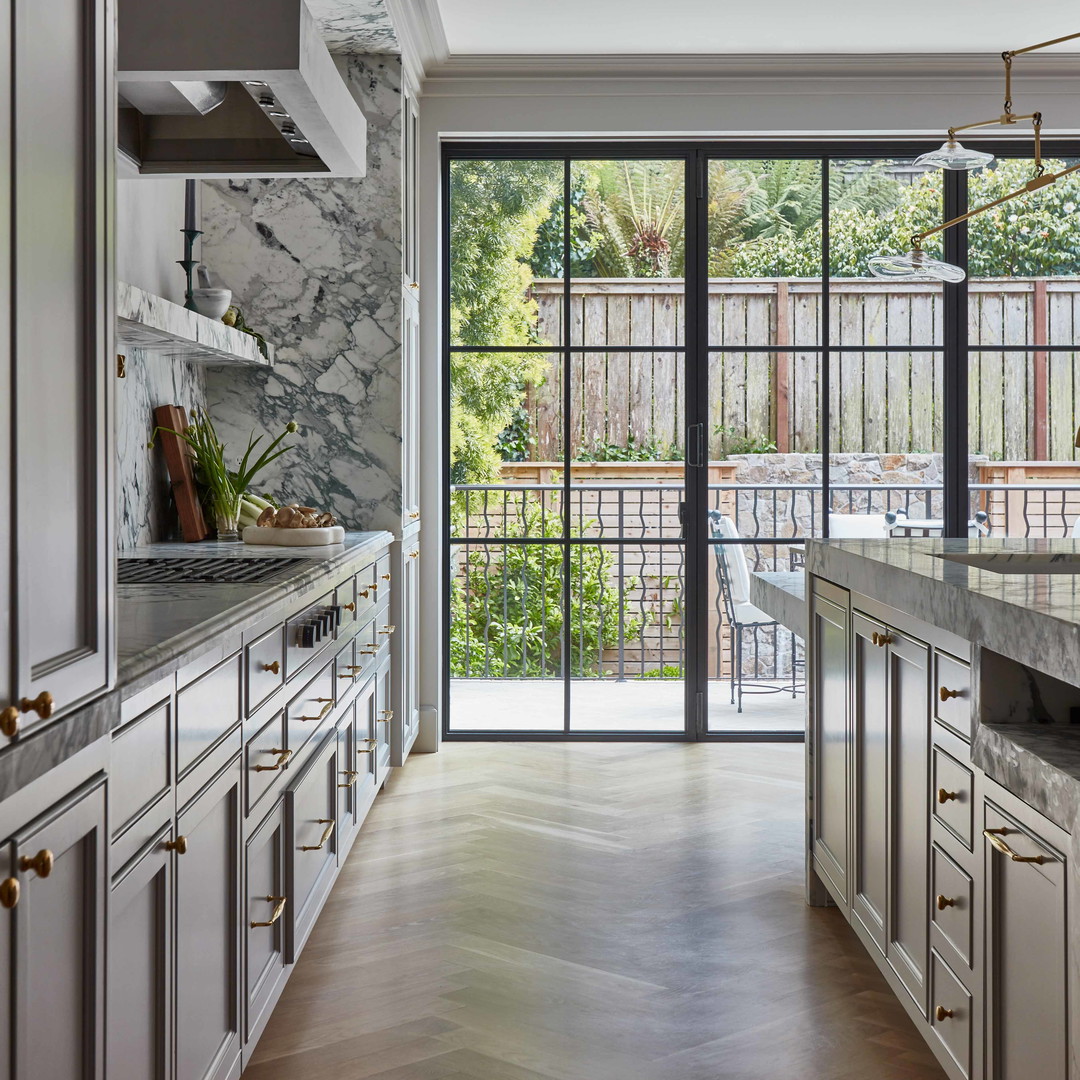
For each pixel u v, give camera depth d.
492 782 3.88
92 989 1.12
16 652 0.93
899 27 3.84
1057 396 4.46
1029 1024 1.45
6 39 0.90
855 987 2.30
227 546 3.00
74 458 1.06
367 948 2.49
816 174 4.41
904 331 4.46
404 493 3.78
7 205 0.91
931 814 1.86
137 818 1.32
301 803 2.28
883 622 2.14
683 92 4.22
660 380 4.48
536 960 2.43
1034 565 2.29
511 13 3.70
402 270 3.72
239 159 2.38
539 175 4.41
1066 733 1.54
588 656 4.57
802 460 4.49
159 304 2.44
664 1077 1.94
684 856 3.11
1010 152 4.39
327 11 3.30
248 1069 1.96
